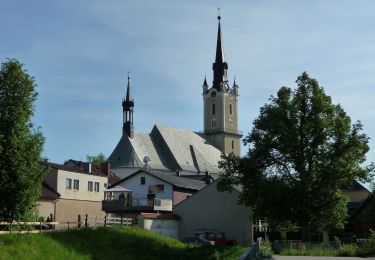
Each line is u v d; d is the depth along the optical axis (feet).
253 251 92.58
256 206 180.14
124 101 410.93
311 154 174.40
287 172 180.45
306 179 169.48
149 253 123.75
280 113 178.81
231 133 513.45
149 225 189.26
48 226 139.33
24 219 96.02
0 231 98.58
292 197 171.32
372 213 193.67
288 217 175.01
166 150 418.31
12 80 95.71
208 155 453.99
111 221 172.35
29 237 100.48
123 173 385.70
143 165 389.80
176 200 242.37
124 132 405.80
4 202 91.50
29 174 93.81
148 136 419.54
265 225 208.13
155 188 246.88
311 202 172.96
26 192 92.53
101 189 241.14
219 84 515.91
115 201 221.25
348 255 116.57
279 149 177.27
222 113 510.99
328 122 174.09
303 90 179.73
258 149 179.42
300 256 111.34
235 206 205.46
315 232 181.68
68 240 111.65
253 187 179.73
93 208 233.76
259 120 183.93
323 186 171.94
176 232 208.03
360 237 177.99
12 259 84.84
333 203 173.88
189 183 265.75
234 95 525.75
